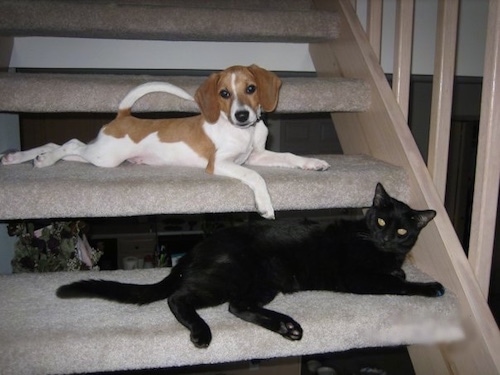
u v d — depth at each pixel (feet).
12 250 6.95
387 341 4.07
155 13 6.17
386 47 7.41
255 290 4.16
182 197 4.50
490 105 4.07
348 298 4.28
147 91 5.16
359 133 6.06
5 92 5.00
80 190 4.32
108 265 11.39
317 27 6.51
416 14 7.34
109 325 3.71
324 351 3.98
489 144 4.12
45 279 4.52
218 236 4.41
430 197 4.66
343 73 6.42
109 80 5.37
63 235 6.80
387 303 4.14
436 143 4.83
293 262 4.46
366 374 9.69
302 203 4.76
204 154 5.28
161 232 11.67
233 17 6.35
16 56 6.82
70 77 5.39
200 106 5.25
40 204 4.30
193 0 7.41
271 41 7.26
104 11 6.02
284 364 9.41
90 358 3.59
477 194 4.24
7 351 3.46
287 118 11.34
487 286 4.32
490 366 4.00
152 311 3.97
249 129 5.32
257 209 4.63
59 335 3.55
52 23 5.93
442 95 4.74
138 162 5.49
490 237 4.25
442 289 4.26
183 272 4.20
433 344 4.56
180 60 7.29
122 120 5.27
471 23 7.54
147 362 3.68
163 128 5.37
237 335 3.77
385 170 4.92
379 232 4.54
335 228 4.71
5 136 6.65
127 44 7.11
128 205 4.42
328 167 5.11
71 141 5.32
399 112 5.23
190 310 3.83
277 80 5.36
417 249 4.89
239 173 4.69
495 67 4.00
